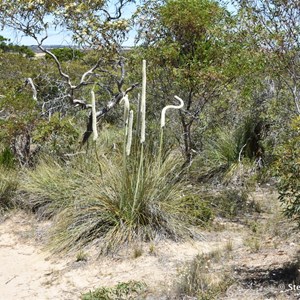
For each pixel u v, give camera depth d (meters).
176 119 8.37
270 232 6.25
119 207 6.25
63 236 6.19
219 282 4.80
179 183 6.76
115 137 9.48
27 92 9.27
